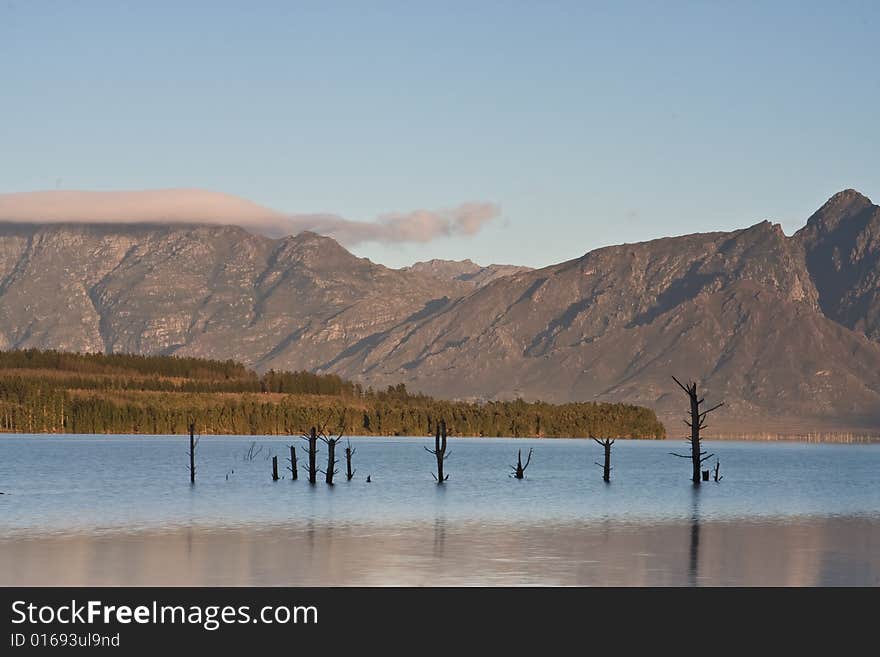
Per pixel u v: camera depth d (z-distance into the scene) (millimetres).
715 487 176750
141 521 111312
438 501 139625
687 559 85750
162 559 84250
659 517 120625
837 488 179250
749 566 82375
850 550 91562
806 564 83625
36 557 85125
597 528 107625
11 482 167875
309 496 145625
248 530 103438
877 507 137375
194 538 97000
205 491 152500
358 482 176750
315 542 94562
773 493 164250
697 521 116250
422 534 100812
